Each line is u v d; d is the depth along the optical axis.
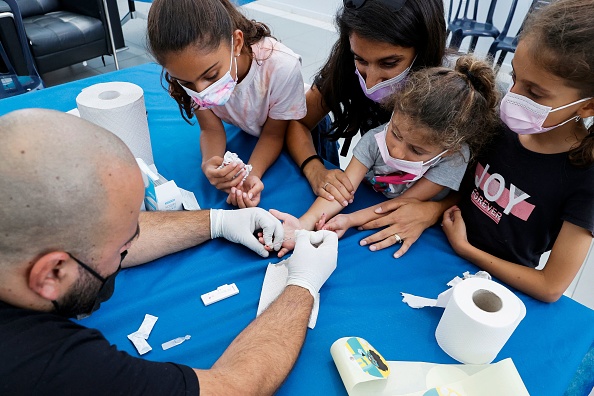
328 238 0.99
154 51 1.02
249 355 0.72
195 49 0.99
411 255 1.04
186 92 1.22
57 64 2.94
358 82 1.32
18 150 0.52
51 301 0.61
